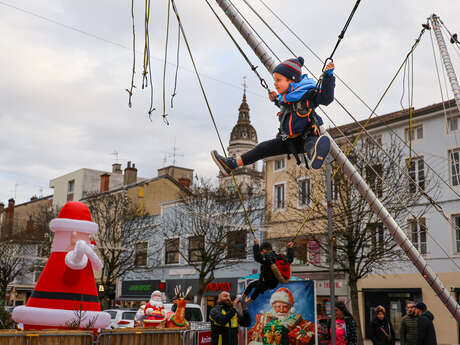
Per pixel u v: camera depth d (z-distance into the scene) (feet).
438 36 49.98
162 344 34.47
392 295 91.04
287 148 21.49
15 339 26.63
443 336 84.12
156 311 43.01
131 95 24.59
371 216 77.66
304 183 93.56
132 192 158.40
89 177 197.36
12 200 227.40
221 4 28.53
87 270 33.14
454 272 85.61
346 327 36.94
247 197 114.93
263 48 28.81
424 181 88.79
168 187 155.02
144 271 139.64
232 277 117.50
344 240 80.74
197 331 39.45
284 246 97.76
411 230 90.63
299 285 43.09
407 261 89.86
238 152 256.93
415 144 93.50
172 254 134.41
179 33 25.82
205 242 111.24
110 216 135.13
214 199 115.44
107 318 32.76
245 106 266.36
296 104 20.47
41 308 31.09
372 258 78.38
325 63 20.26
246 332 44.34
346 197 79.87
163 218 139.23
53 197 208.13
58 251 32.96
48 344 27.76
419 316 40.34
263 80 23.07
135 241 135.23
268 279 23.21
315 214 87.25
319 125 21.03
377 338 42.32
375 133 98.02
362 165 79.51
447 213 87.86
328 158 35.60
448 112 89.71
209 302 123.44
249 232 112.06
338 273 97.45
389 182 78.23
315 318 42.11
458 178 87.92
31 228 167.12
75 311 31.48
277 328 43.04
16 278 175.63
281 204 109.09
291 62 21.20
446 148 89.61
